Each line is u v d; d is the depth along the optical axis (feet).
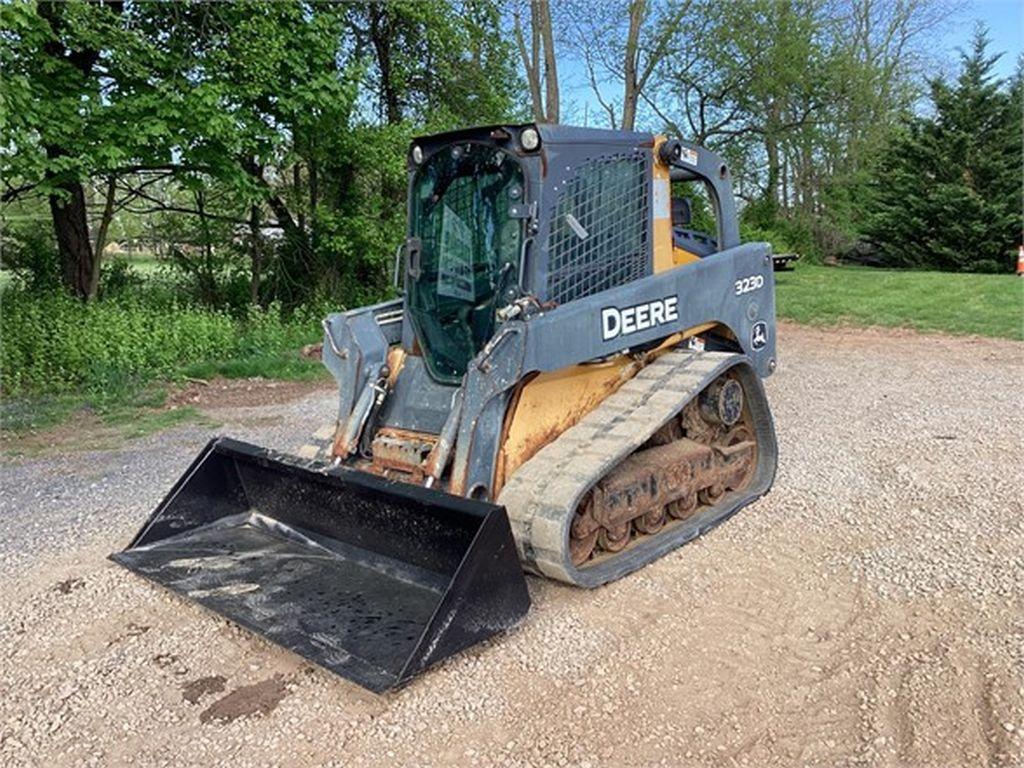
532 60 55.06
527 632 11.02
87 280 36.70
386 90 43.78
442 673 10.11
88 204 40.24
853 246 80.89
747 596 12.05
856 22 79.20
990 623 10.94
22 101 27.27
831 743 8.69
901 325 41.45
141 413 25.82
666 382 13.97
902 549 13.51
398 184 42.27
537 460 12.42
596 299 13.08
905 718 9.02
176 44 32.83
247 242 42.88
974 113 73.92
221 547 13.69
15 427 23.91
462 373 13.50
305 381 31.22
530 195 12.62
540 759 8.55
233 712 9.49
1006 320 40.57
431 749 8.75
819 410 24.07
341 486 12.26
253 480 14.20
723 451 15.70
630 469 13.44
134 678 10.25
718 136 67.82
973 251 72.43
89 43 29.89
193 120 31.78
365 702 9.60
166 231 42.57
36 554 14.39
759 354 17.34
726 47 61.62
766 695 9.57
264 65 32.99
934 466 18.02
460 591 10.04
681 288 14.87
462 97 45.93
